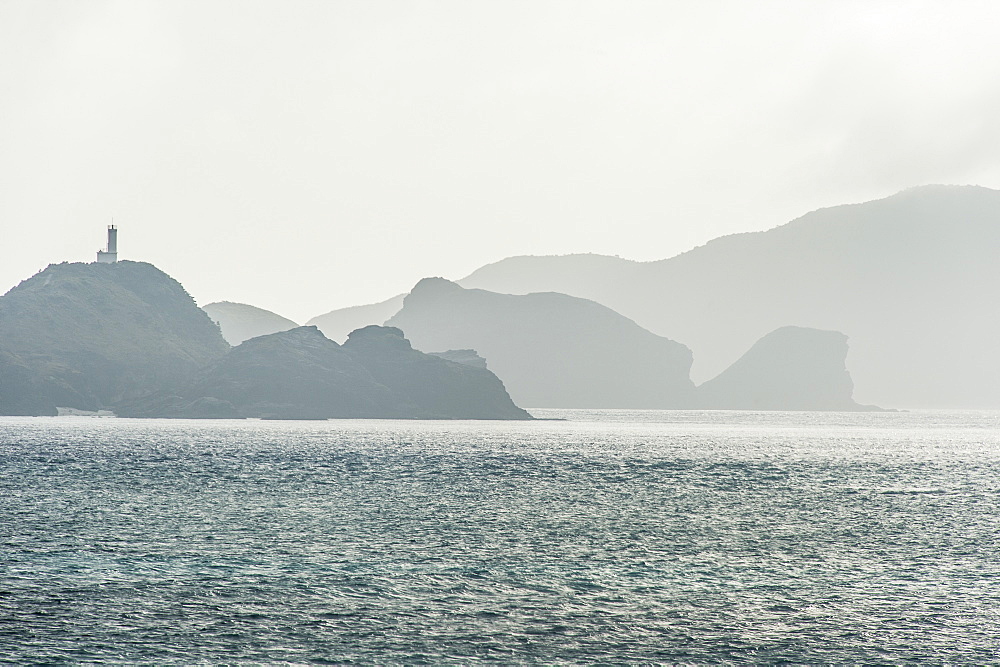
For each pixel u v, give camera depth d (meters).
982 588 78.31
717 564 87.38
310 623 66.25
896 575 83.06
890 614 70.06
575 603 72.56
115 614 67.38
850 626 67.00
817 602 73.38
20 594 71.94
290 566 83.88
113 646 60.75
